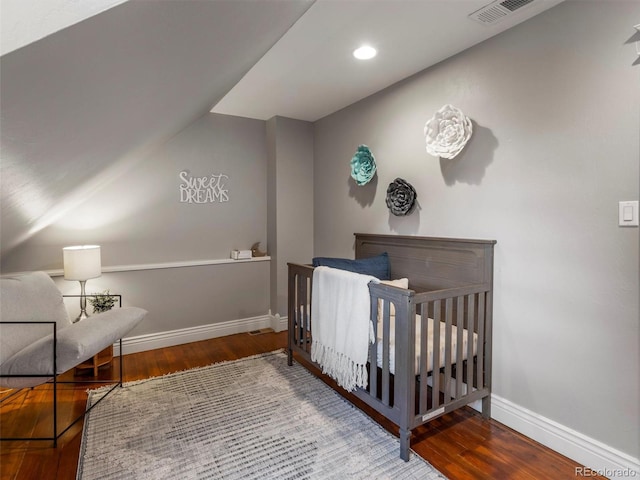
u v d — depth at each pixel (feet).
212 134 11.66
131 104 4.42
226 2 3.35
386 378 6.11
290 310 9.40
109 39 2.53
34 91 2.55
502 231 6.70
